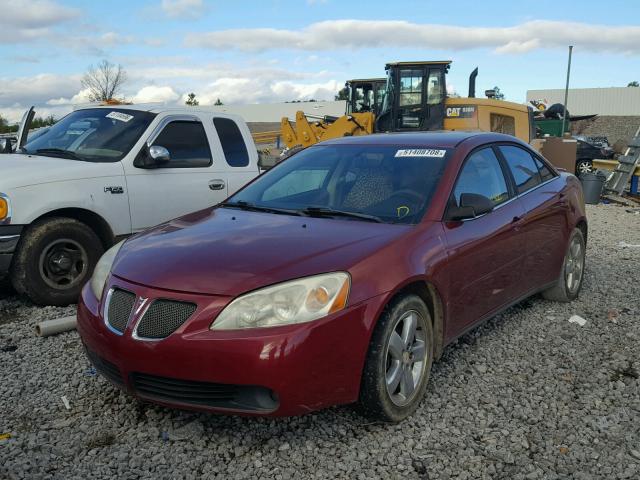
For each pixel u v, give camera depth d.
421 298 3.72
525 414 3.66
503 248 4.47
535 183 5.31
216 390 3.10
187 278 3.25
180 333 3.08
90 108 7.17
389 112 16.22
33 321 5.29
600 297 6.09
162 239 3.87
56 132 6.88
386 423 3.50
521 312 5.57
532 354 4.59
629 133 48.25
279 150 25.41
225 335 3.03
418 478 3.03
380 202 4.13
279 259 3.32
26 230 5.50
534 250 5.01
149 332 3.18
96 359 3.49
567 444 3.34
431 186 4.15
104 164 6.10
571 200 5.70
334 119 19.00
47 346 4.70
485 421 3.57
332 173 4.58
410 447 3.29
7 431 3.43
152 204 6.36
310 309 3.11
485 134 5.00
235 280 3.17
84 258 5.78
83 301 3.67
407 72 15.88
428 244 3.73
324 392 3.15
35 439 3.33
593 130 49.94
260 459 3.17
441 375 4.20
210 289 3.15
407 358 3.56
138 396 3.28
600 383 4.10
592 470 3.10
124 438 3.36
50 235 5.56
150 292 3.24
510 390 3.96
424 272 3.60
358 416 3.58
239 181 7.18
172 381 3.15
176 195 6.56
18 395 3.86
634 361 4.48
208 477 3.02
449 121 16.05
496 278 4.45
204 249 3.55
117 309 3.36
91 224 6.07
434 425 3.53
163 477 3.01
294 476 3.03
